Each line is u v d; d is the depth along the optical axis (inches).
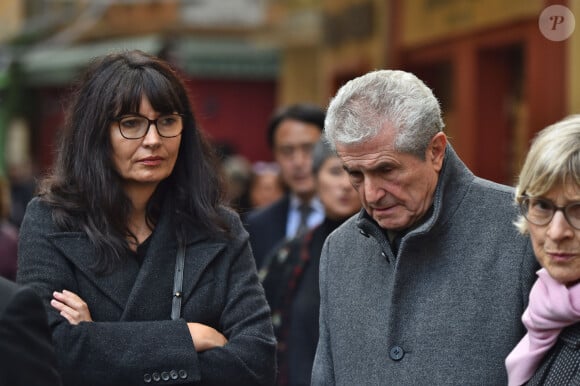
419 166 153.2
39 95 1232.8
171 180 179.3
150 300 170.4
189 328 167.8
